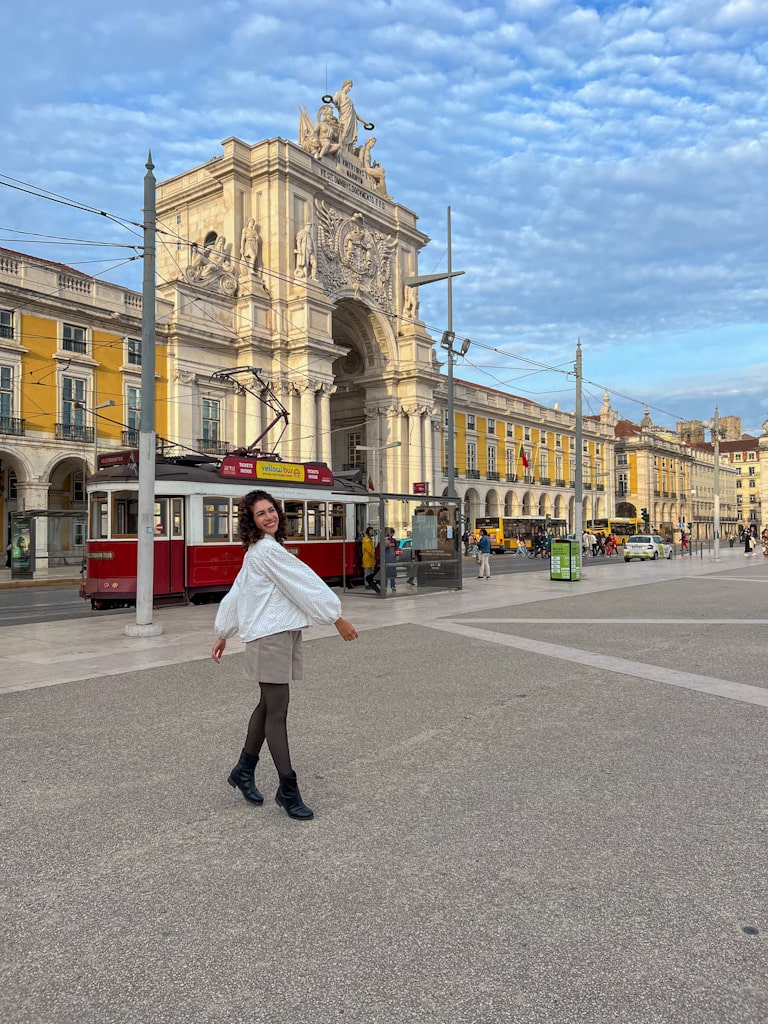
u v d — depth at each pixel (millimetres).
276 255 35688
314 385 35125
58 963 2258
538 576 21656
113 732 4859
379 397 43344
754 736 4609
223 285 34438
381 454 43000
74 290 28484
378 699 5684
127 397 30156
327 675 6641
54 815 3449
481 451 53062
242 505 3555
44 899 2656
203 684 6352
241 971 2199
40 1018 2006
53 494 30469
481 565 20328
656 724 4910
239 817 3400
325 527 16797
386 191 43781
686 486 86938
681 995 2051
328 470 17094
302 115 39875
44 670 7055
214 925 2459
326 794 3672
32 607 14844
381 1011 2010
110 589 12969
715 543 31266
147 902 2621
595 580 19234
